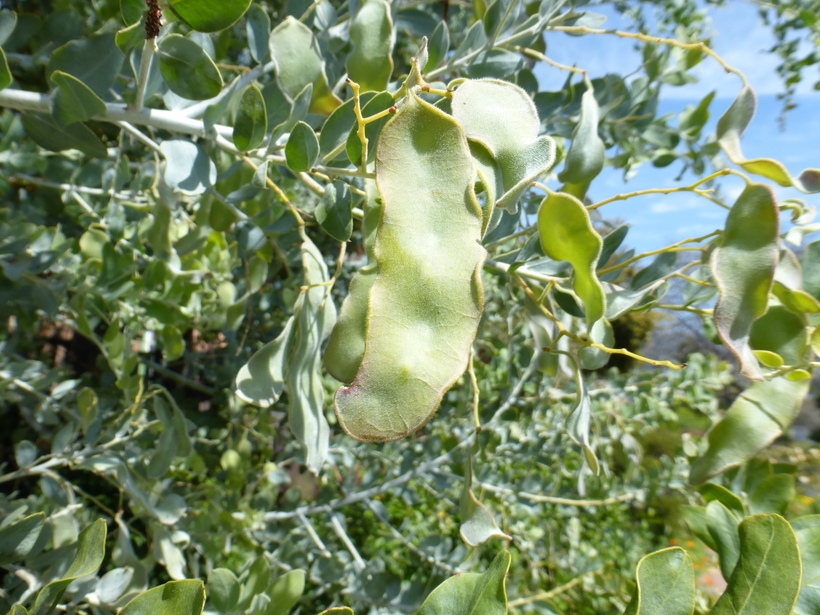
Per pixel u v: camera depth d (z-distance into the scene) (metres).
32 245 0.40
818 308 0.18
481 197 0.19
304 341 0.24
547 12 0.33
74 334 0.95
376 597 0.47
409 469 0.59
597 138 0.27
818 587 0.19
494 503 0.83
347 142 0.20
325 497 0.60
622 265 0.22
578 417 0.22
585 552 0.89
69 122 0.24
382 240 0.12
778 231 0.16
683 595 0.16
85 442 0.39
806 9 0.66
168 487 0.53
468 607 0.14
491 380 0.74
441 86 0.31
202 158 0.26
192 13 0.20
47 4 0.48
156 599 0.15
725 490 0.23
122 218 0.43
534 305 0.28
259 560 0.30
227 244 0.52
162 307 0.42
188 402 0.71
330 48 0.36
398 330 0.12
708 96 0.44
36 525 0.24
